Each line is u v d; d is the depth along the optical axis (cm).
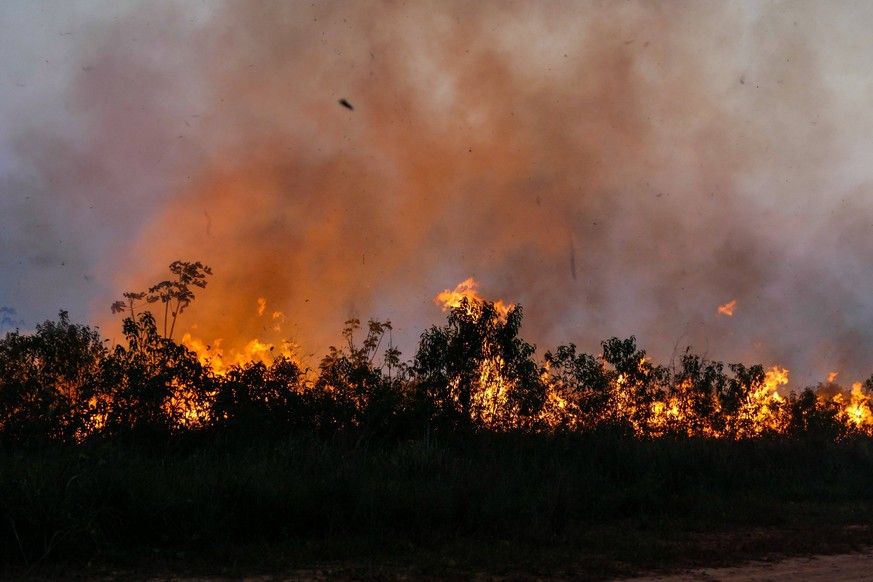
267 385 1470
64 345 1387
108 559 833
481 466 1256
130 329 1420
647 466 1462
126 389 1359
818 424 2008
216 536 907
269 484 989
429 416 1519
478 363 1634
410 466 1220
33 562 812
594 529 1127
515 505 1105
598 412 1734
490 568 862
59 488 877
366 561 875
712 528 1168
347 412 1464
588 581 816
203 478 1000
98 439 1232
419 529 1005
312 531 976
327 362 1616
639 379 1862
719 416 1925
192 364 1426
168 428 1347
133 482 934
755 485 1535
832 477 1631
